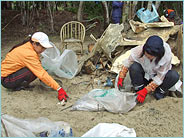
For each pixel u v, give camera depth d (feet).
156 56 9.09
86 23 27.96
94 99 10.10
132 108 10.04
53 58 13.06
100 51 13.85
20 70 11.12
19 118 8.63
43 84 12.16
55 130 7.80
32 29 27.07
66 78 13.48
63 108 10.12
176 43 13.46
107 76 13.61
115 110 9.67
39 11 30.96
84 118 9.27
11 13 30.22
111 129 7.66
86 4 30.68
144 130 8.48
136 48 10.32
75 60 14.05
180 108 9.73
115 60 13.19
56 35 25.36
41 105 10.34
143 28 14.21
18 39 24.18
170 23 13.70
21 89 11.69
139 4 23.57
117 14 21.84
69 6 32.71
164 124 8.79
